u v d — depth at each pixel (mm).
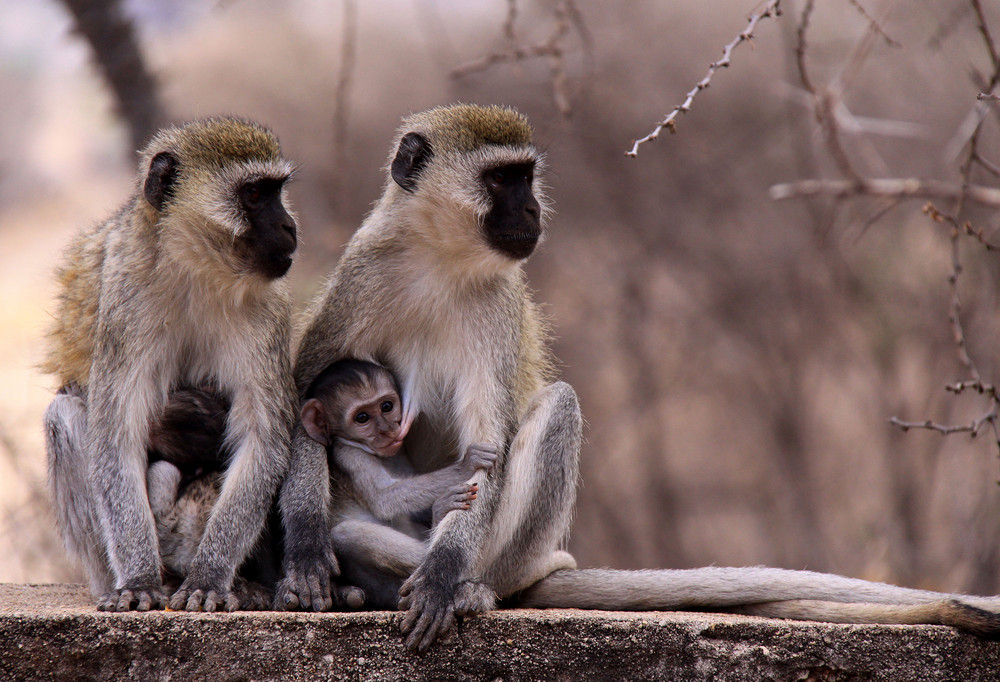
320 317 8523
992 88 8578
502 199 8312
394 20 19922
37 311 19031
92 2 12922
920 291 16984
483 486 7637
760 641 6715
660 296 19922
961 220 14836
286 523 7609
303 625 6520
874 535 16906
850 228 14609
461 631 6695
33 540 11867
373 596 7680
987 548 14445
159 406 7910
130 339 7707
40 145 22625
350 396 7922
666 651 6676
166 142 8148
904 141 17000
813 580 7570
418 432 8625
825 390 19516
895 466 16781
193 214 7785
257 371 7922
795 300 18578
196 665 6418
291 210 8875
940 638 6797
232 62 19609
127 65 13219
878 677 6750
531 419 8148
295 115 19344
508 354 8344
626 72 18531
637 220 18781
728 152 18750
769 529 18969
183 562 7727
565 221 18922
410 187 8391
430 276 8289
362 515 7949
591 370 19891
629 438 20453
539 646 6672
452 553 7207
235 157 7922
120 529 7387
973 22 15148
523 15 18422
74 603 7570
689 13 18719
